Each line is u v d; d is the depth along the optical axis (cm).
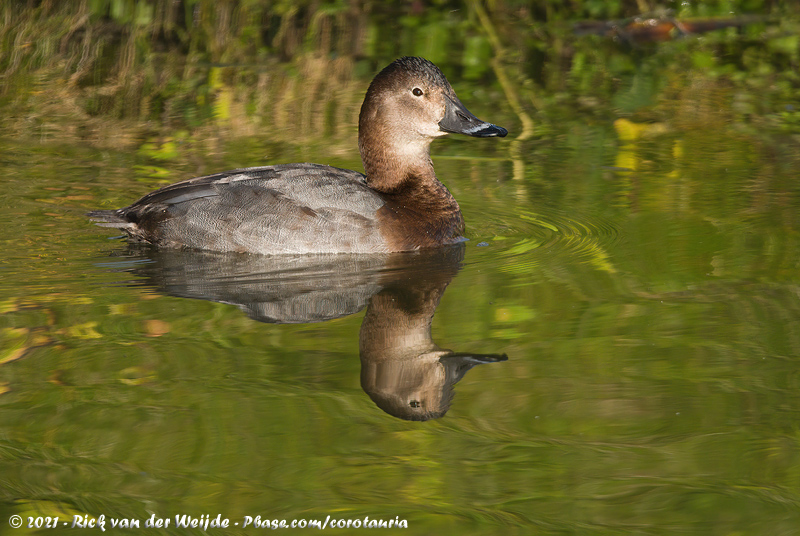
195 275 1023
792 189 1302
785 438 688
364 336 867
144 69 1889
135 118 1625
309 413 721
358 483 634
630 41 2131
